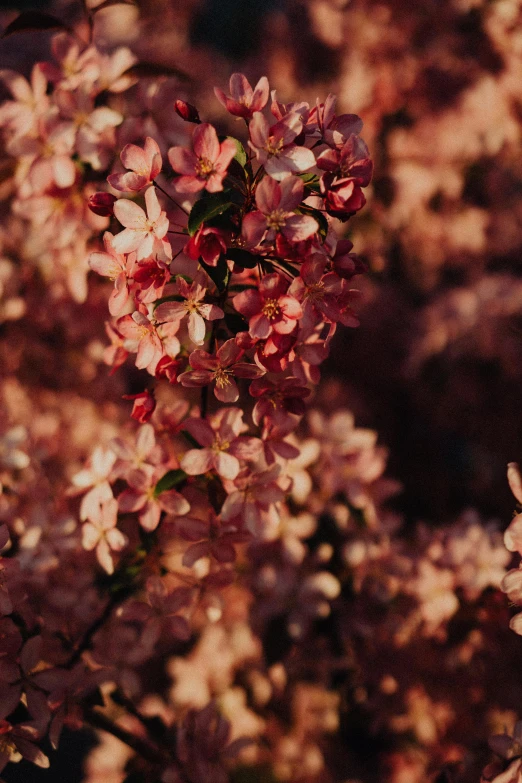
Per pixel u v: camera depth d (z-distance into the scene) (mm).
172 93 1355
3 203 1510
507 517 2123
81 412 1743
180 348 1142
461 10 2135
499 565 1358
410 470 2197
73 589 1275
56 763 2131
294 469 1355
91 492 1224
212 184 1092
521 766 1168
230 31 3248
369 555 1390
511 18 2057
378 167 2162
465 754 1379
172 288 1139
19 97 1334
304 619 1377
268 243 1088
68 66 1334
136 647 1300
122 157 1104
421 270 2346
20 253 1507
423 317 2219
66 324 1544
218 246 1087
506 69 2113
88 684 1238
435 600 1357
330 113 1100
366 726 1471
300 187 1075
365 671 1401
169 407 1221
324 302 1094
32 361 1677
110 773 1545
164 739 1296
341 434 1436
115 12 2529
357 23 2250
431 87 2174
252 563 1411
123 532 1274
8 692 1182
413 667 1395
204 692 1561
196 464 1148
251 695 1531
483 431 2141
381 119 2191
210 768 1276
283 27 2715
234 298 1081
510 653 1365
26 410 1687
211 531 1187
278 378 1193
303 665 1408
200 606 1232
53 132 1312
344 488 1400
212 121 2420
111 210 1115
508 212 2365
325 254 1093
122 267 1117
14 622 1217
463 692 1396
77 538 1280
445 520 2119
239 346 1095
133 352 1208
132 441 1222
